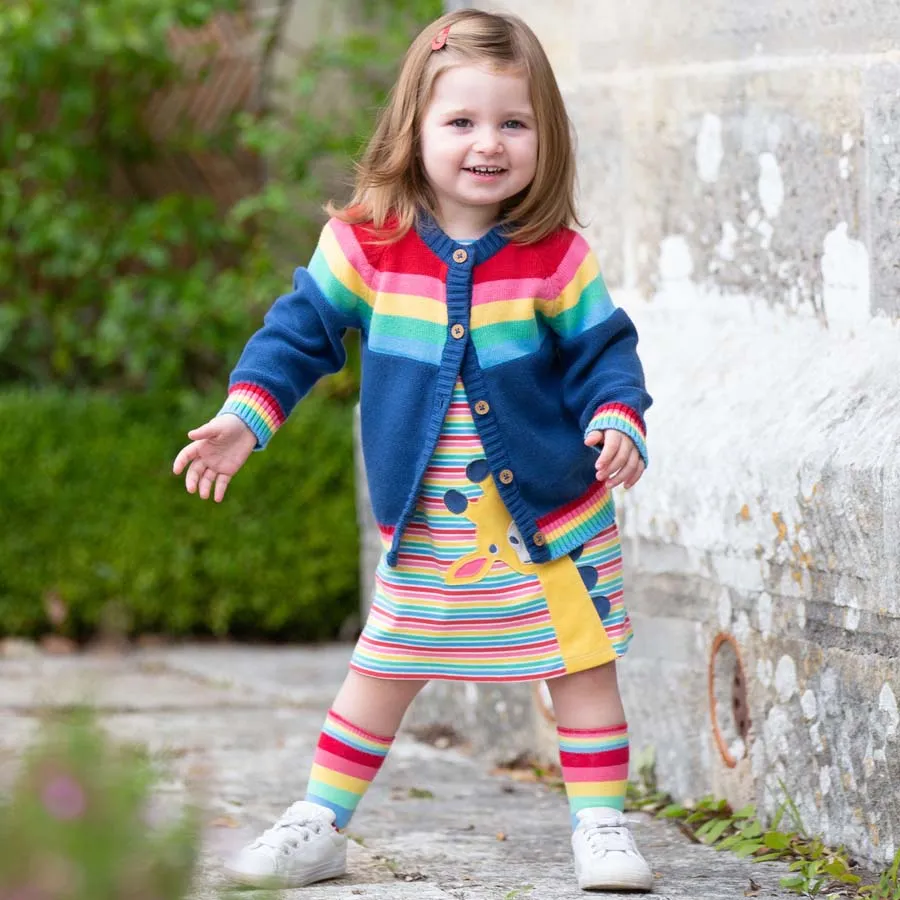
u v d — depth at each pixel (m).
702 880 3.98
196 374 10.17
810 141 4.50
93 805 2.43
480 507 3.94
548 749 5.63
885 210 4.18
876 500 3.86
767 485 4.36
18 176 9.82
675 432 4.93
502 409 3.91
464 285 3.93
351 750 4.04
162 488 8.98
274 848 3.87
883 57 4.16
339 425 9.18
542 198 4.01
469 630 3.97
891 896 3.72
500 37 3.98
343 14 10.36
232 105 10.18
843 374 4.34
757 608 4.46
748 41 4.77
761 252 4.77
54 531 8.83
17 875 2.35
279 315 4.05
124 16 9.43
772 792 4.41
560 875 4.07
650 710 5.11
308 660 8.42
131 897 2.42
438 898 3.75
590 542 3.99
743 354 4.84
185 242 10.18
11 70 9.47
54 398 9.05
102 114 10.06
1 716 6.49
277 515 9.05
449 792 5.30
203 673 7.94
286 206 9.49
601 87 5.55
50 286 10.16
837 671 4.09
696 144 5.06
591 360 3.99
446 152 3.92
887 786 3.89
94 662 8.30
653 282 5.35
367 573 7.10
